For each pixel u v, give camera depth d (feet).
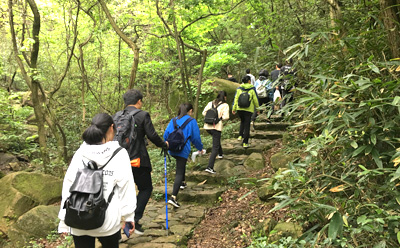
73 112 30.96
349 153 8.32
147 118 12.67
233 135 27.14
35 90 21.04
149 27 29.01
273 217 13.76
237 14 29.32
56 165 21.30
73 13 25.86
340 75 9.44
